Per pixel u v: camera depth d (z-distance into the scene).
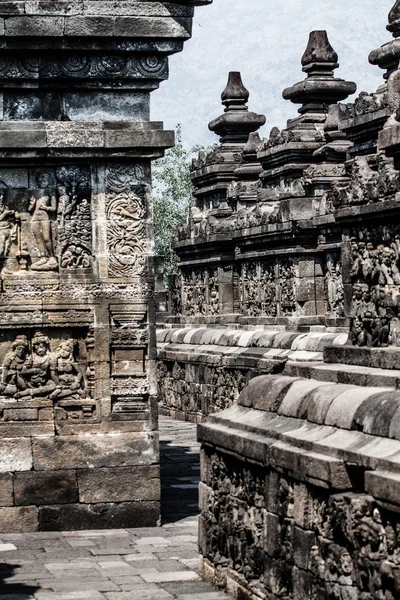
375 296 10.22
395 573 7.77
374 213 9.98
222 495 11.12
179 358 26.16
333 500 8.60
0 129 14.44
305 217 20.91
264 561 9.99
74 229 14.76
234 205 26.11
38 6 14.24
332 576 8.71
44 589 11.06
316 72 23.75
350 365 10.38
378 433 8.51
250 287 23.62
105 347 14.75
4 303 14.60
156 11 14.57
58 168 14.76
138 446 14.69
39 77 14.50
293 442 9.50
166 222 42.97
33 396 14.62
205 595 10.80
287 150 23.12
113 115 14.77
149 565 12.15
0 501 14.40
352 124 19.84
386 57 19.34
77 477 14.55
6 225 14.65
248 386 11.38
